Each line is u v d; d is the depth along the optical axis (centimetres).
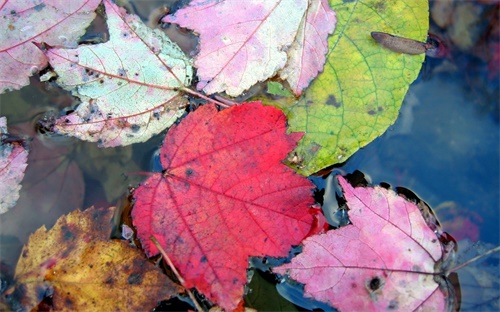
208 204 36
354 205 36
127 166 36
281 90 37
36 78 36
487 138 38
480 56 39
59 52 36
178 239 35
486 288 36
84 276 35
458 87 38
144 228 35
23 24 36
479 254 37
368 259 36
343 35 37
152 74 36
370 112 37
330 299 35
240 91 36
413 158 38
